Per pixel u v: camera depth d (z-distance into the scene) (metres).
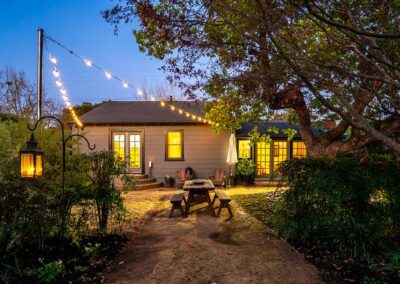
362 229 4.62
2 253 4.55
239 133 15.95
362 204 4.84
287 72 4.59
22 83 26.09
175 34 4.63
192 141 15.16
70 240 5.33
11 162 4.46
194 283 3.85
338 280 3.86
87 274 4.08
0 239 4.45
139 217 7.97
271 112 9.77
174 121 14.84
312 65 4.72
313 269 4.27
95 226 6.32
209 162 15.14
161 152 15.14
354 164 4.99
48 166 4.99
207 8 4.51
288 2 3.70
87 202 5.64
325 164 5.16
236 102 8.21
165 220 7.66
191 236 6.12
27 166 3.75
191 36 4.73
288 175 5.41
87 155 5.78
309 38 5.20
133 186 6.15
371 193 4.89
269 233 6.23
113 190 5.92
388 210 4.88
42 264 4.27
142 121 14.85
